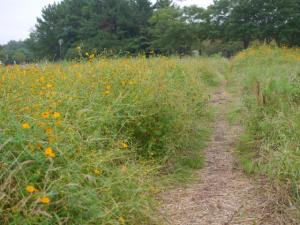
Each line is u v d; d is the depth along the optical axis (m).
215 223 3.69
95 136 4.12
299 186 3.85
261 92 7.03
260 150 5.17
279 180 4.13
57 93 4.71
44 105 4.21
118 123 5.00
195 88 7.39
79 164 3.34
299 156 4.28
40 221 2.70
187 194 4.31
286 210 3.74
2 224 2.61
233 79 13.82
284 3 33.56
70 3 42.84
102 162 3.68
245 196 4.22
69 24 40.78
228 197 4.22
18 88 4.94
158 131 5.06
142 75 6.01
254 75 10.49
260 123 5.71
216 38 37.31
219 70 18.17
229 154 5.68
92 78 5.91
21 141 2.98
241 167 5.11
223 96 10.78
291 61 14.89
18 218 2.59
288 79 7.00
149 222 3.49
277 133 5.15
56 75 6.01
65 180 3.01
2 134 3.00
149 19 37.31
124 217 3.30
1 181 2.82
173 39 34.41
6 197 2.70
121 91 5.44
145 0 41.53
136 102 5.18
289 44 33.50
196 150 5.78
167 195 4.29
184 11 35.88
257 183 4.52
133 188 3.62
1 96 4.38
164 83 5.91
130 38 37.91
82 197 2.96
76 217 2.91
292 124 5.06
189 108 6.18
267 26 33.75
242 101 7.48
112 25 39.34
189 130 5.86
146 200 3.55
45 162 3.06
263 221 3.68
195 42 36.19
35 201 2.64
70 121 4.23
